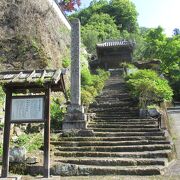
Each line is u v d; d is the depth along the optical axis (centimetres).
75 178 885
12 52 1720
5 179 765
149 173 905
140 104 1666
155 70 2820
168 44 3275
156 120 1448
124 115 1588
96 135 1261
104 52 3334
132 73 2373
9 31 1755
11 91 827
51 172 930
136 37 4144
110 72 2894
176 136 1376
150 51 3447
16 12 1803
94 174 923
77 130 1288
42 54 1800
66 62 2114
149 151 1086
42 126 1312
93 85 2200
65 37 2359
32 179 809
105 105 1753
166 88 1889
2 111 1191
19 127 1216
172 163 1025
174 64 3153
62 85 870
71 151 1107
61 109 1589
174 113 1859
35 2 1922
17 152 951
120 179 859
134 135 1255
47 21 2022
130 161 973
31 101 822
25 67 1716
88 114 1519
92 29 4366
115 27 4888
